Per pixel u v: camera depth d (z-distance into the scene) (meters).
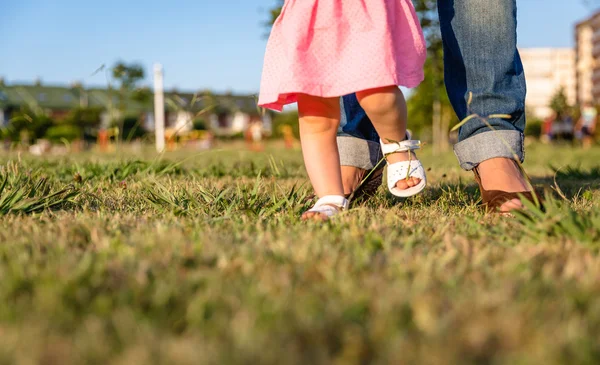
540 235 1.49
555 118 25.98
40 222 1.82
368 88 1.81
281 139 45.88
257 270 1.14
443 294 0.98
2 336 0.81
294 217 1.86
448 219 1.90
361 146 2.41
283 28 1.94
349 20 1.86
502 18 2.26
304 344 0.80
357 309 0.90
